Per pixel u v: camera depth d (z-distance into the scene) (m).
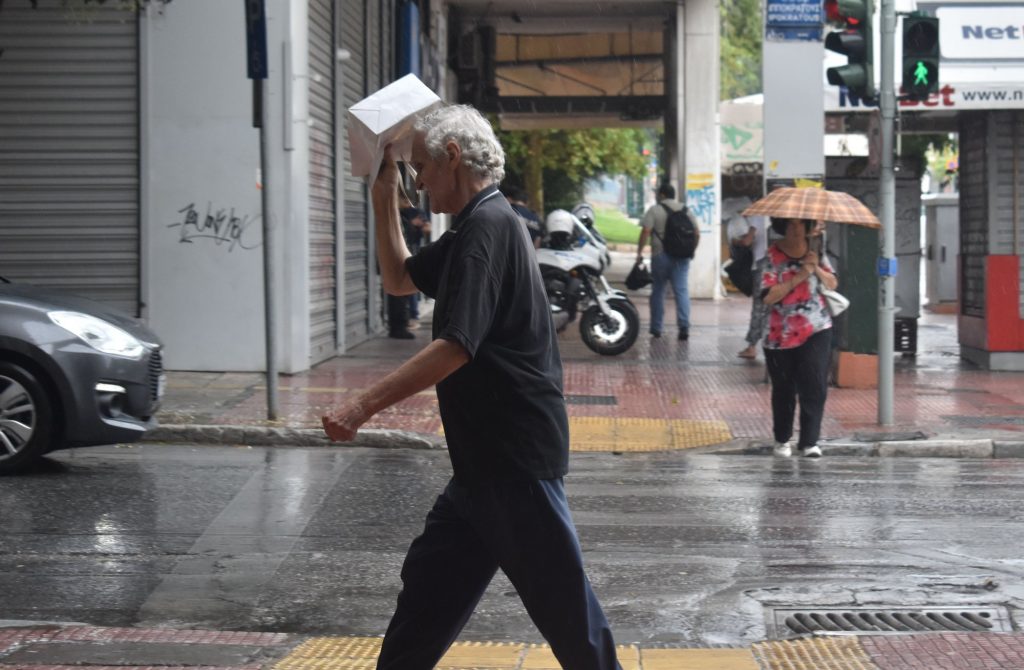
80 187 21.06
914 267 25.72
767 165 21.23
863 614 8.98
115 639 8.17
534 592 5.47
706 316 35.94
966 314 25.06
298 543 10.88
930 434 16.75
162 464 14.41
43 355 13.05
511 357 5.38
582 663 5.49
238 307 21.16
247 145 20.94
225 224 21.05
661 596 9.38
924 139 40.47
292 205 21.16
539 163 64.44
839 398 20.28
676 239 28.11
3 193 21.08
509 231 5.37
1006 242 23.70
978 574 9.98
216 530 11.29
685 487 13.58
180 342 21.19
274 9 20.75
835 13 18.06
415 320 31.80
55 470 13.82
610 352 25.06
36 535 11.01
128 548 10.63
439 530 5.66
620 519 11.87
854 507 12.48
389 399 5.18
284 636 8.37
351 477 13.82
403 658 5.68
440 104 5.91
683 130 42.59
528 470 5.39
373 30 28.67
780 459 15.66
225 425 16.16
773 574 9.97
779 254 15.25
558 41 48.44
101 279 21.16
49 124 21.00
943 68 23.06
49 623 8.57
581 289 26.33
